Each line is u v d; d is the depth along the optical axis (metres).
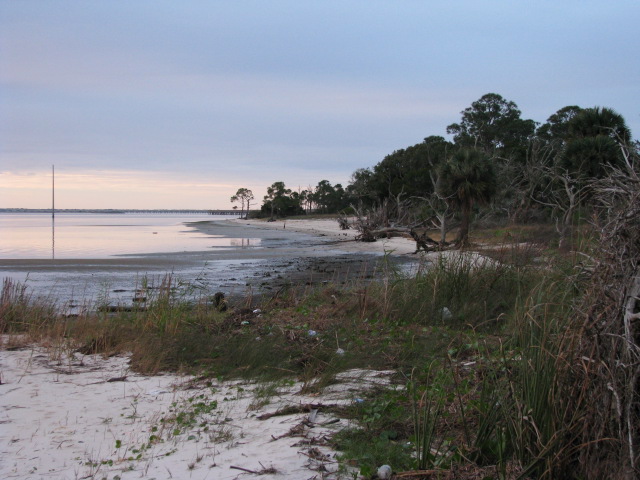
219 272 22.30
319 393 5.36
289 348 7.17
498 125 60.34
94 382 6.36
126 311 11.62
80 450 4.29
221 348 7.48
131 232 62.91
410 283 9.88
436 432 3.97
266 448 4.01
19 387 6.13
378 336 7.73
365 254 31.14
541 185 29.83
